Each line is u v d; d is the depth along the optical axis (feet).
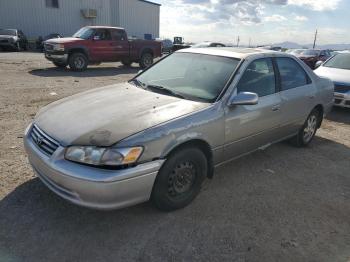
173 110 11.08
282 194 12.98
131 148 9.36
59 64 49.21
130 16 124.16
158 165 9.95
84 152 9.31
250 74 13.44
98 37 50.42
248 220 11.07
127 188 9.45
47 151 10.05
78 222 10.41
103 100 12.13
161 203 10.73
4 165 13.83
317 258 9.52
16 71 44.83
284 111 15.19
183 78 13.57
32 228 10.01
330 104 19.29
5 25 99.66
